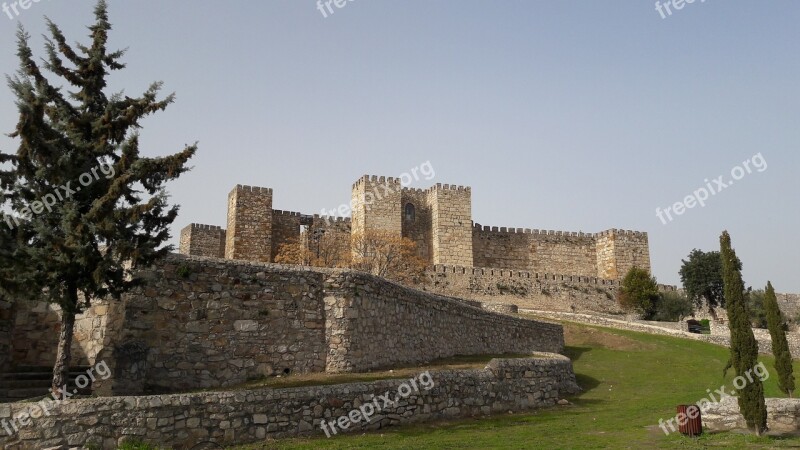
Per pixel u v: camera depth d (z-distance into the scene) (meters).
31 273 15.04
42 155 15.61
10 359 18.84
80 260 15.43
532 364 25.48
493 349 34.56
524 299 77.44
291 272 22.27
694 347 45.75
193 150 17.06
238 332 20.58
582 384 32.38
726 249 19.69
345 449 15.27
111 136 16.80
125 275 18.72
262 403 15.98
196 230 84.88
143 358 18.38
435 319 29.30
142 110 17.00
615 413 23.41
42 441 12.98
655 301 83.00
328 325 22.42
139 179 16.48
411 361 26.36
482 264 90.12
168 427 14.35
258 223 74.69
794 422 19.05
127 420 13.91
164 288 19.56
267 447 15.11
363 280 23.62
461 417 20.98
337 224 80.56
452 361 28.41
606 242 94.06
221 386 19.67
